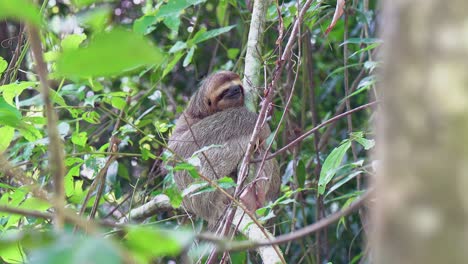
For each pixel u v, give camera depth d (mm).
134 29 10273
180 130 12180
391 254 2580
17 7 2568
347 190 12609
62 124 9086
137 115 12969
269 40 13070
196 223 11273
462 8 2488
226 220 7574
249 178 9320
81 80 9359
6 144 8359
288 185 12969
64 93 9625
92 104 9141
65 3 12242
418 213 2520
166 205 10797
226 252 7176
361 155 12836
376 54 10633
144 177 12781
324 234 12133
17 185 10078
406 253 2541
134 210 11109
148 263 3221
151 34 13992
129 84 12789
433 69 2510
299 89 13688
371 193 3699
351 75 13273
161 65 11633
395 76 2588
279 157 12570
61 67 2598
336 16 8781
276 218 12070
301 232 3674
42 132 9594
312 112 12047
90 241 2639
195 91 13055
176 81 14508
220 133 11078
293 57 12680
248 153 8070
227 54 13406
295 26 8750
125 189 12906
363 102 13242
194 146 11219
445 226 2475
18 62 9789
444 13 2502
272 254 6938
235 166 10750
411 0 2553
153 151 12930
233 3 11711
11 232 7926
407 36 2559
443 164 2488
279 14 8891
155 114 12719
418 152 2531
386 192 2611
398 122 2582
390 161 2604
